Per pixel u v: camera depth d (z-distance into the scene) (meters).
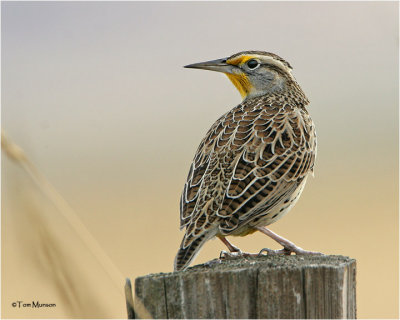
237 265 5.37
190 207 6.99
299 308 4.93
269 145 7.70
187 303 4.95
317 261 5.40
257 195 7.08
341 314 4.91
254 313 4.96
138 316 5.01
